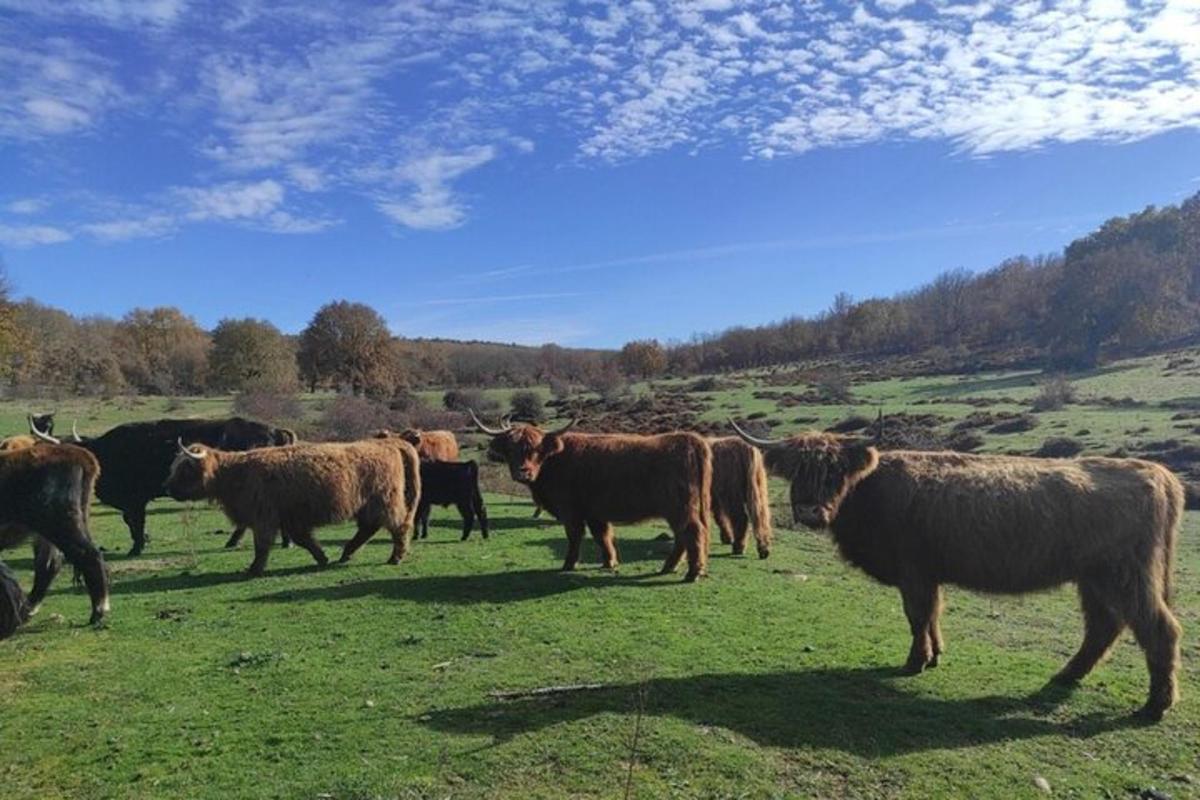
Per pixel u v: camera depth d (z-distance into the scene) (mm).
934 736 6727
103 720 6797
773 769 5961
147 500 16156
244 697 7281
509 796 5473
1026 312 94438
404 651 8602
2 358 53094
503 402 62500
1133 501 7730
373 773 5730
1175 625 7586
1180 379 49188
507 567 13227
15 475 9664
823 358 100375
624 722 6602
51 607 10695
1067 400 44438
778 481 27344
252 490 12844
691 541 12117
